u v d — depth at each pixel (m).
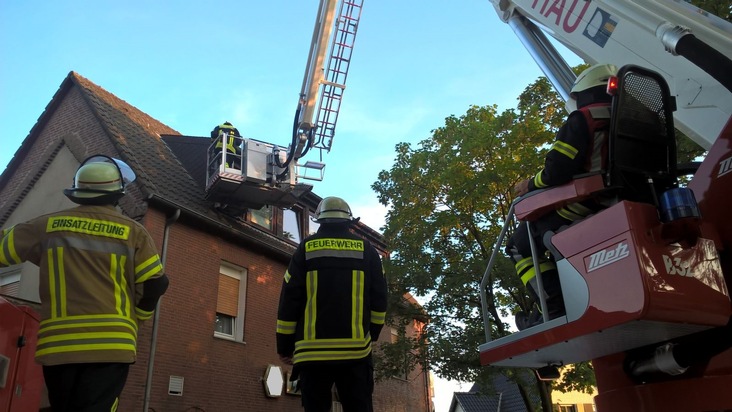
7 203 14.43
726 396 2.62
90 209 2.91
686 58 3.27
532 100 13.23
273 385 13.75
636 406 2.94
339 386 3.15
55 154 14.34
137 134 15.28
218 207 14.36
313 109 12.47
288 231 16.89
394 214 14.12
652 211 2.59
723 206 2.75
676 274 2.50
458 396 29.66
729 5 6.39
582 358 3.31
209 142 16.11
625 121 3.07
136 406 10.42
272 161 13.80
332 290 3.17
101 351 2.59
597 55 4.15
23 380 3.39
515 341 3.17
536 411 16.06
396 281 13.45
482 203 12.93
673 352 2.76
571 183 3.08
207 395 12.02
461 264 12.97
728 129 2.80
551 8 4.66
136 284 2.88
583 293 2.71
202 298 12.59
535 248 3.22
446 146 13.86
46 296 2.70
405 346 13.30
